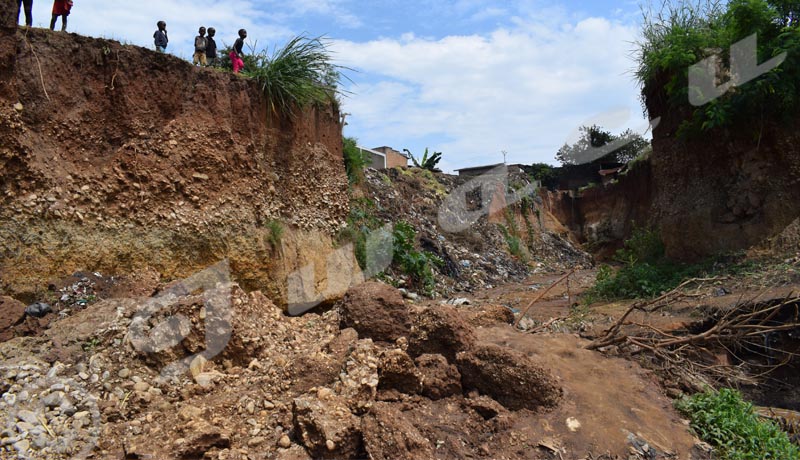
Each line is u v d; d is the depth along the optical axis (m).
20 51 6.14
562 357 6.45
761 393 7.38
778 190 11.20
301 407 4.52
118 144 6.87
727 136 12.02
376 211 15.66
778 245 10.81
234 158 7.94
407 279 12.95
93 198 6.39
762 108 11.26
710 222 12.23
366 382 4.98
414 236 15.34
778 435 5.46
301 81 9.04
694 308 8.45
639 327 7.96
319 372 5.16
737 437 5.31
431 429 4.86
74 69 6.58
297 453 4.38
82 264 6.12
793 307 7.97
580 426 5.05
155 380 5.08
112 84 6.81
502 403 5.27
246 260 7.66
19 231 5.76
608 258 25.77
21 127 5.97
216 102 7.88
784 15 11.52
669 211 13.38
